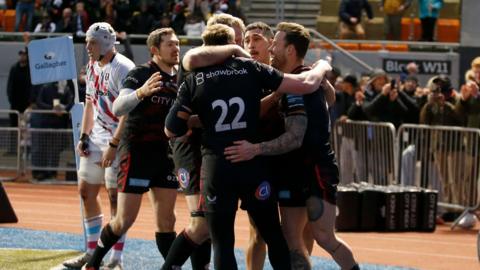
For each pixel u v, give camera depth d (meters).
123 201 13.69
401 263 17.36
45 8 36.31
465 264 17.38
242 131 11.16
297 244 12.00
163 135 13.67
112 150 14.08
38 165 29.89
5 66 35.75
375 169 23.53
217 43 11.51
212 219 11.22
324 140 11.85
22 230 19.70
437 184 22.47
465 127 22.27
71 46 16.86
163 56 13.59
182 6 34.44
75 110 16.69
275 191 11.48
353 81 26.16
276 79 11.27
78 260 15.30
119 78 14.70
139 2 35.31
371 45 34.00
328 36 36.62
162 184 13.78
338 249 12.02
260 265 12.54
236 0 36.75
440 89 22.52
